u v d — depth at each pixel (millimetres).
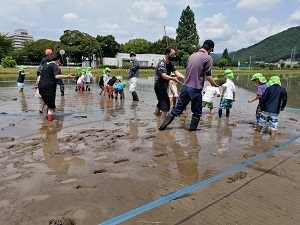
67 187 3803
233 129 7453
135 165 4656
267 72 69875
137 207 3314
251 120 8844
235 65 109938
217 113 10133
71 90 17953
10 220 3020
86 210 3232
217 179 4133
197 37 79125
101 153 5211
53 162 4715
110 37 78312
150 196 3598
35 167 4480
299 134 7094
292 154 5383
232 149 5625
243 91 20359
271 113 6672
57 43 72188
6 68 47500
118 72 49062
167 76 8078
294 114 10383
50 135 6441
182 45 72062
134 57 12555
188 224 3006
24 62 76875
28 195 3564
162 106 8625
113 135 6477
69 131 6852
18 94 14938
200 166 4664
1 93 15297
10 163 4629
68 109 10312
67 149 5387
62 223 2934
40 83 7832
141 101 12930
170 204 3395
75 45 68062
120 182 3994
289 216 3203
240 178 4199
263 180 4145
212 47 6914
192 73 6758
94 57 72250
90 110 10133
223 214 3209
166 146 5730
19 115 8883
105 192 3680
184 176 4250
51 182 3947
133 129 7176
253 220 3109
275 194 3713
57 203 3379
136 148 5523
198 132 6992
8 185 3834
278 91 6668
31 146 5551
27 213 3154
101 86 15102
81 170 4395
